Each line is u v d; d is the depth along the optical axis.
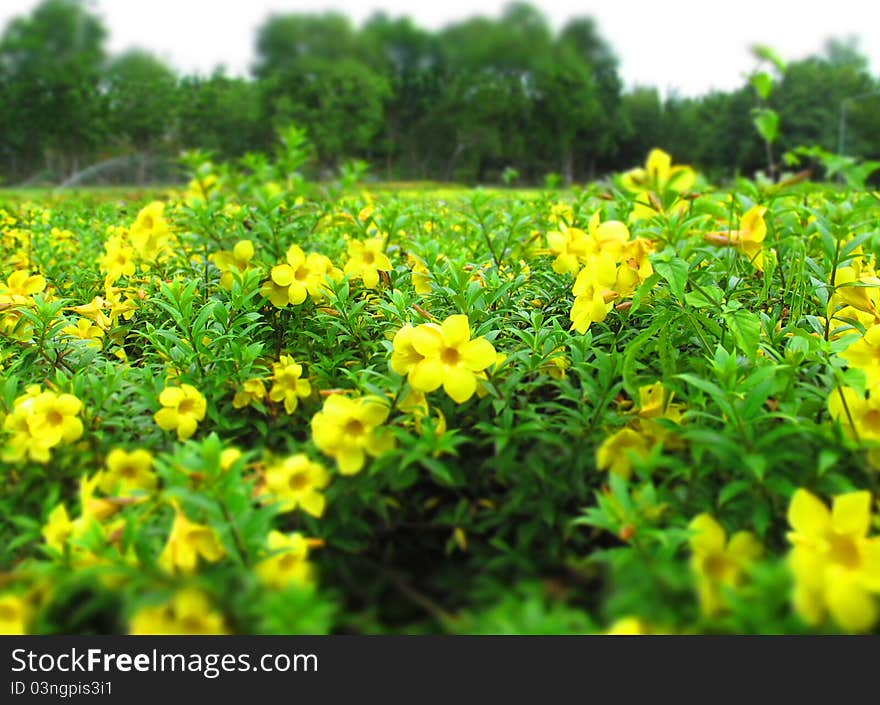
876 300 1.91
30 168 61.50
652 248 2.22
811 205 3.31
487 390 1.71
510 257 3.20
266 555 1.27
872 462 1.33
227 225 3.32
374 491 1.55
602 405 1.63
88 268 3.86
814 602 1.03
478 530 1.51
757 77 2.98
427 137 67.06
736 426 1.37
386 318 2.38
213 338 2.34
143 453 1.60
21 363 2.30
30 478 1.70
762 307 2.35
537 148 64.06
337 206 3.77
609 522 1.25
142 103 60.22
